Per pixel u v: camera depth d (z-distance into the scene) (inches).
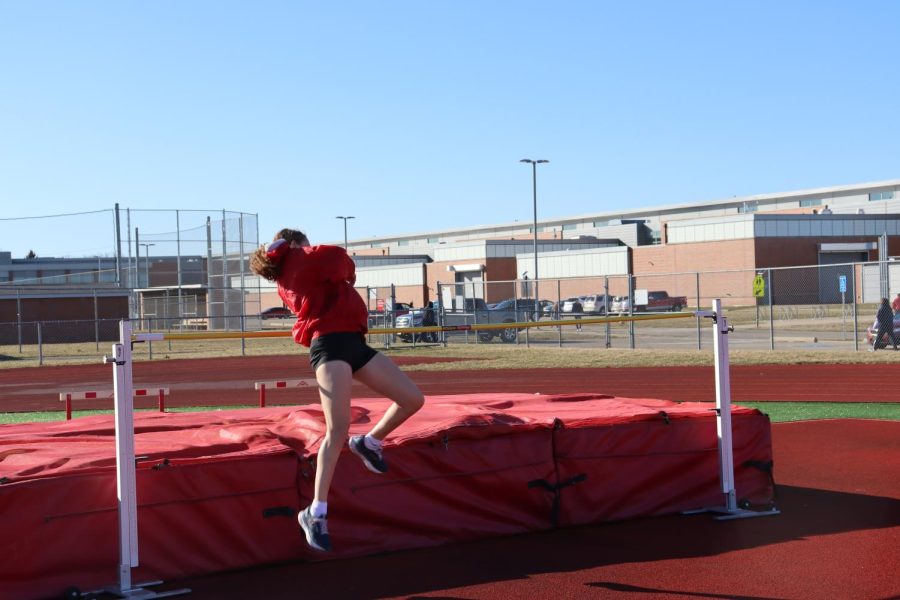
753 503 289.3
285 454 235.1
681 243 2335.1
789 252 2247.8
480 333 1409.9
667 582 215.2
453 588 213.9
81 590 209.9
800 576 217.5
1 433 290.5
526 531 262.4
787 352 962.7
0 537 201.5
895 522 268.5
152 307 1777.8
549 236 3543.3
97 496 213.8
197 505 223.8
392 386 205.9
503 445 260.2
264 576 225.3
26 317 1683.1
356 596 209.0
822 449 398.9
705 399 662.5
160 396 423.2
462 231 4217.5
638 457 277.6
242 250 1526.8
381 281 2854.3
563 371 908.6
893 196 3034.0
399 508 245.8
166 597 208.8
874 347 1005.8
